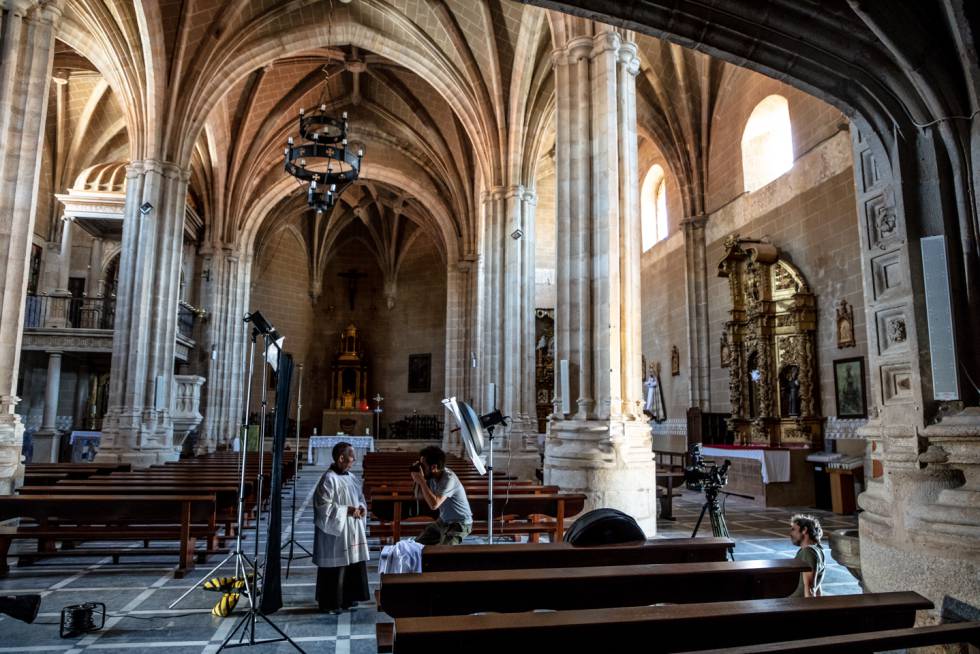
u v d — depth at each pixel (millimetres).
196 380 20594
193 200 27703
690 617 3119
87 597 6887
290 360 6074
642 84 20703
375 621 6152
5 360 9664
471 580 3707
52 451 19469
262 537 10492
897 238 5324
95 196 19766
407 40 20000
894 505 4977
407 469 13445
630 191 11766
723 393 19469
